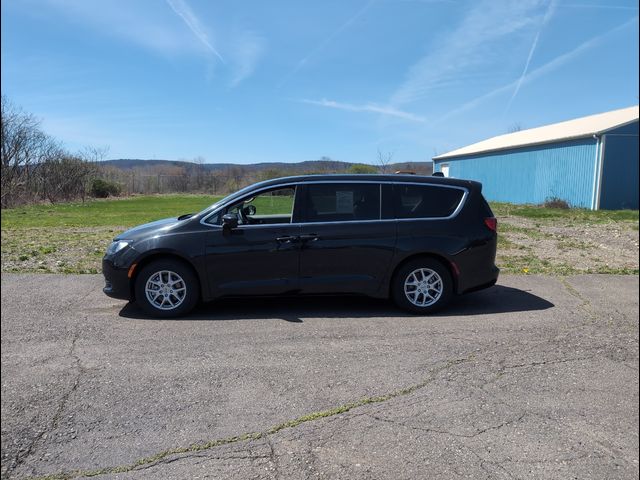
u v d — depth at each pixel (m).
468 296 6.69
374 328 5.19
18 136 27.08
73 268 8.20
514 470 2.74
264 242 5.61
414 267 5.75
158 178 45.84
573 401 3.54
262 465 2.76
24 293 6.55
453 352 4.48
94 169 37.22
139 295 5.54
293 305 6.15
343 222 5.74
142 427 3.14
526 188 27.62
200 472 2.70
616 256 9.98
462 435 3.08
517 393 3.65
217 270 5.58
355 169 29.78
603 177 21.97
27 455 2.85
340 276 5.71
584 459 2.85
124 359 4.27
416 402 3.49
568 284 7.39
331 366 4.13
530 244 11.57
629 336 4.97
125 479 2.64
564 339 4.87
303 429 3.13
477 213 5.95
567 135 24.16
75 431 3.10
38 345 4.61
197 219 5.68
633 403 3.52
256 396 3.57
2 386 3.71
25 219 18.08
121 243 5.64
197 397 3.55
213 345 4.64
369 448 2.93
